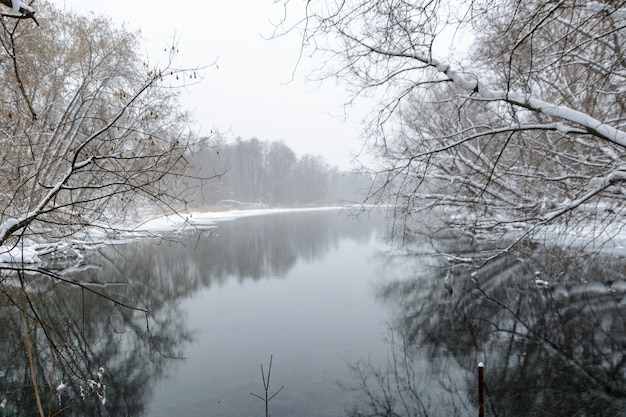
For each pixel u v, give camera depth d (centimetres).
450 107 953
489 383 695
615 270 1369
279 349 853
